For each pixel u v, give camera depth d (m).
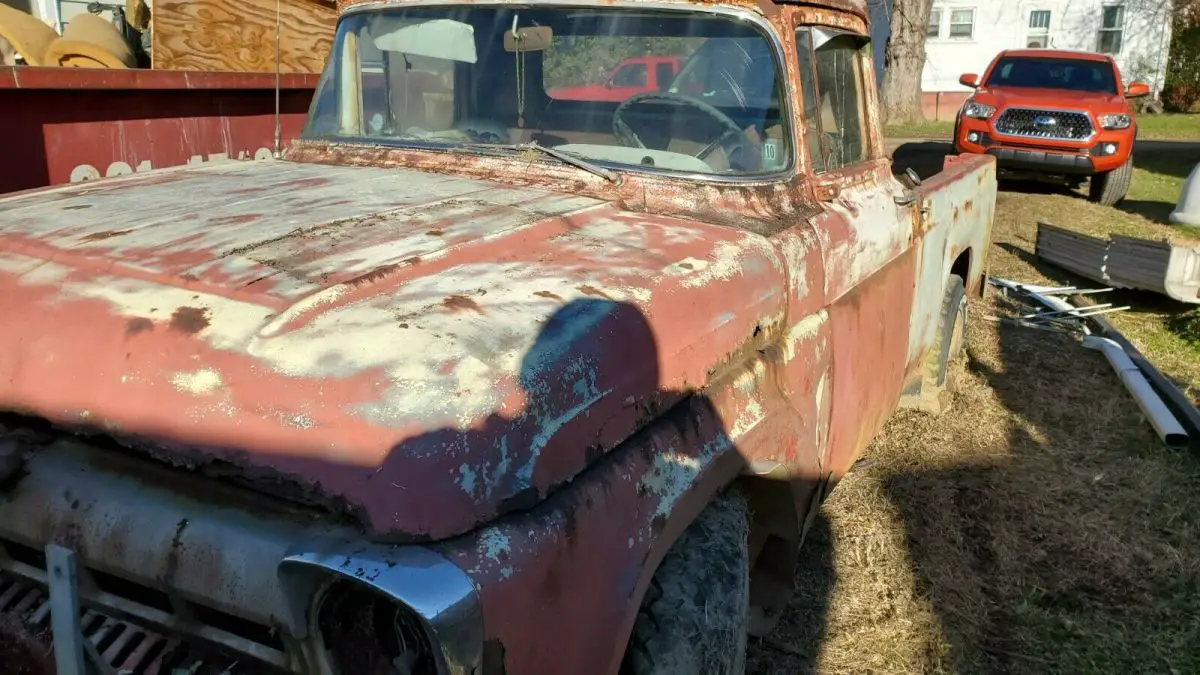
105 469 1.59
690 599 1.96
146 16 4.85
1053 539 3.80
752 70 2.74
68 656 1.49
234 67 4.51
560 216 2.29
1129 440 4.79
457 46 2.96
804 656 3.04
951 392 5.25
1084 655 3.11
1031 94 12.90
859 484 4.19
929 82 27.64
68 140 3.29
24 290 1.76
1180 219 10.73
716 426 2.08
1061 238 8.48
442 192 2.49
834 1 3.06
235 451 1.47
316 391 1.49
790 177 2.78
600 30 2.81
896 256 3.45
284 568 1.39
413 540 1.41
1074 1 27.00
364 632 1.43
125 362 1.59
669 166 2.67
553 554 1.56
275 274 1.75
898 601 3.34
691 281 2.09
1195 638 3.21
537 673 1.53
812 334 2.60
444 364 1.54
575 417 1.67
